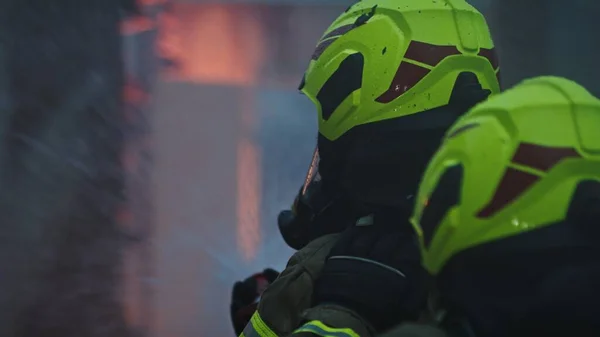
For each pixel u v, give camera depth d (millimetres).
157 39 19406
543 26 17578
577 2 17469
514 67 17500
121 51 18344
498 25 17672
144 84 18984
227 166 20375
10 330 12523
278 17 21406
